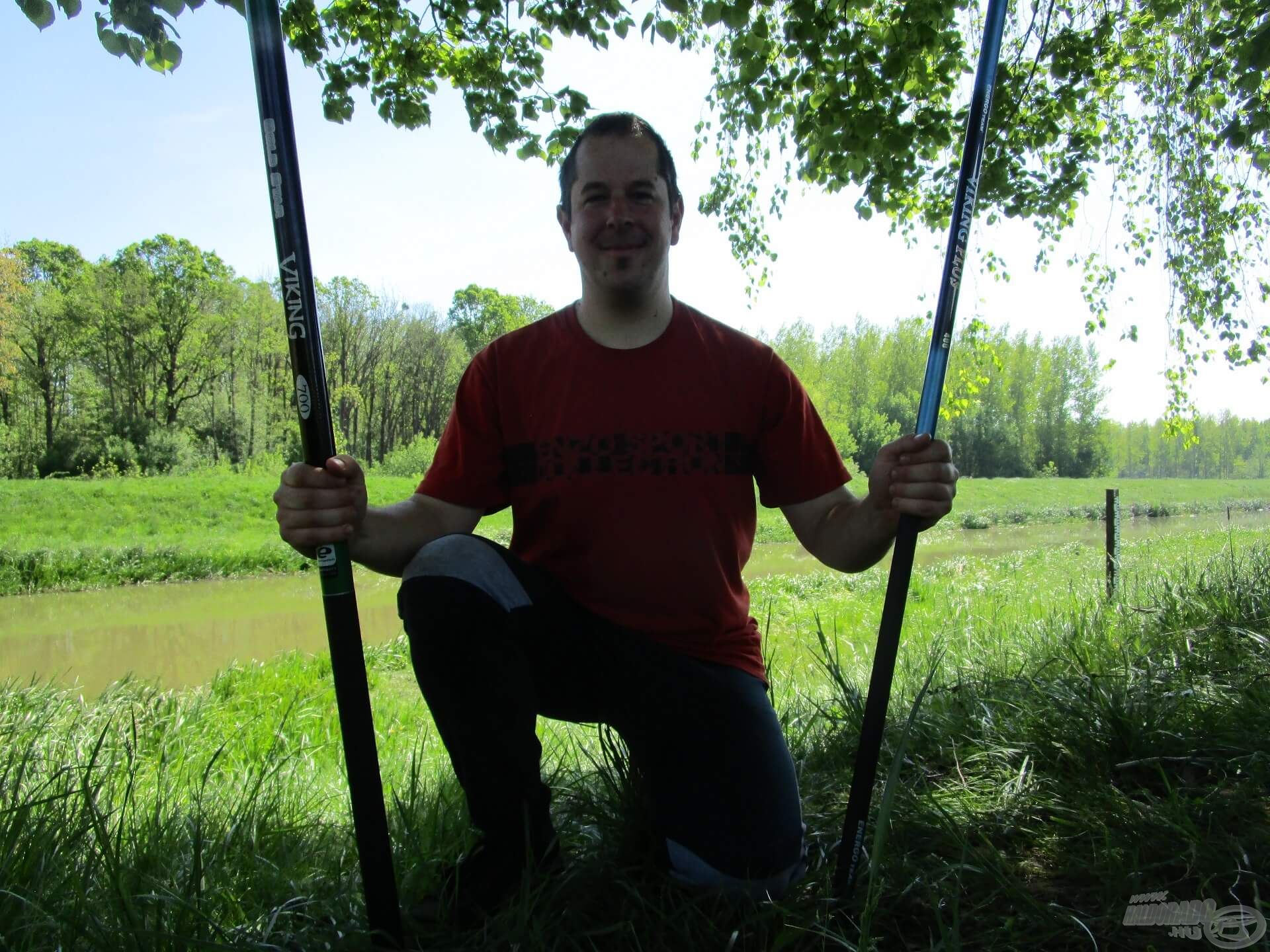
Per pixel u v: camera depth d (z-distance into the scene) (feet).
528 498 6.24
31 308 120.67
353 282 151.33
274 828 7.18
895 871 5.85
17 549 57.36
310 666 23.27
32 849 5.74
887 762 8.34
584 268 6.23
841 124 15.66
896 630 5.40
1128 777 7.34
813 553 6.36
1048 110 18.33
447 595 5.28
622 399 6.14
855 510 5.99
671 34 14.96
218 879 6.06
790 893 5.63
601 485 6.04
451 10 15.94
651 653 5.81
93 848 5.74
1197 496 129.29
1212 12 15.89
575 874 5.53
